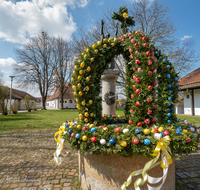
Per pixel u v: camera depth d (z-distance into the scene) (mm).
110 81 4883
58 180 2865
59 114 18578
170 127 2121
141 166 1952
